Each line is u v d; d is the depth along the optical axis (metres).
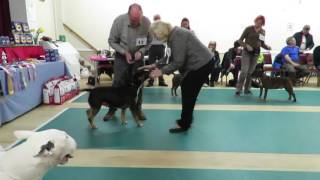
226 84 7.51
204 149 3.18
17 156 1.55
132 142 3.36
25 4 6.77
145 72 3.74
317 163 2.85
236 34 9.48
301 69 7.39
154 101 5.41
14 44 5.45
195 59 3.35
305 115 4.53
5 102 3.94
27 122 4.07
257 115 4.51
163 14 9.44
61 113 4.51
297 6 9.23
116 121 4.15
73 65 7.59
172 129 3.71
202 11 9.40
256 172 2.66
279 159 2.94
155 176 2.57
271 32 9.39
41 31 7.09
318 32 9.34
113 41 4.07
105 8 9.47
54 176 2.55
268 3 9.27
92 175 2.58
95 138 3.47
